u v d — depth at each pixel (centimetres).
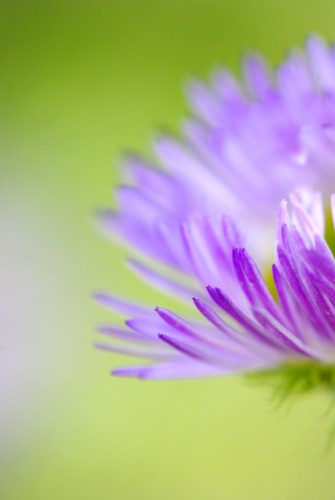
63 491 28
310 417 27
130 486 28
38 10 38
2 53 37
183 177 20
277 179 20
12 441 28
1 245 31
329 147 19
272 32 35
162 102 36
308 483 27
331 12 34
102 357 30
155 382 29
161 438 28
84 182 35
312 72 20
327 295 17
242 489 27
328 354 18
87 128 36
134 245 20
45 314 30
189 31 36
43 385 29
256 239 20
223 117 20
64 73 37
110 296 18
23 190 33
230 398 28
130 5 37
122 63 37
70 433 29
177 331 18
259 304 17
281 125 20
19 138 36
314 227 17
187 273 19
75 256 31
